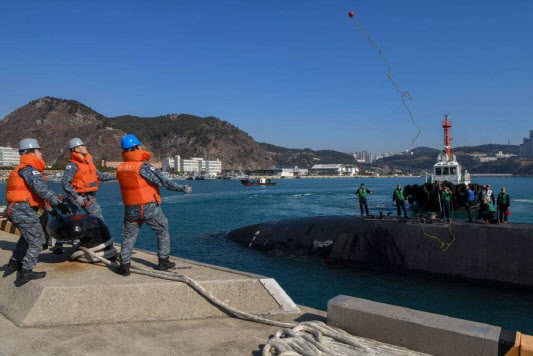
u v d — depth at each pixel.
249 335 4.12
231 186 122.06
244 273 5.17
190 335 4.08
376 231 15.37
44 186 4.70
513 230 13.17
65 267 5.38
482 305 11.16
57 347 3.72
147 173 4.81
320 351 3.48
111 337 3.96
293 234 17.59
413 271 13.71
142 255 6.11
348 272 14.52
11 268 5.06
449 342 3.43
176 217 36.47
